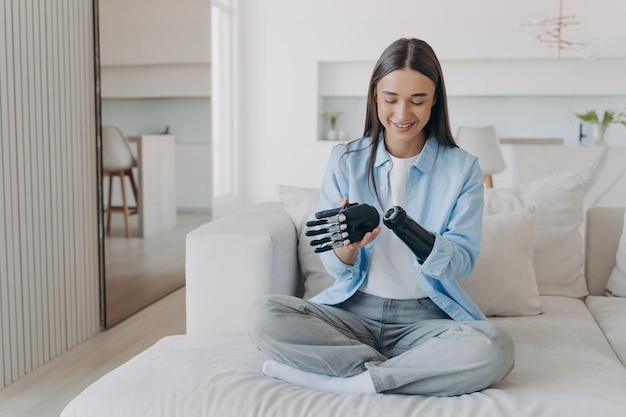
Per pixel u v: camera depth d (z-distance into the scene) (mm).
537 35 6508
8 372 2598
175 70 4320
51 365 2818
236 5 7195
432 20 6828
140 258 3773
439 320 1685
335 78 7246
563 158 4836
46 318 2852
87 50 3188
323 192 1914
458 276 1666
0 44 2512
